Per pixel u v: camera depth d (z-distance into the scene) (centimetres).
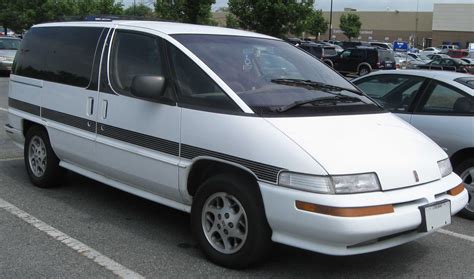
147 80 440
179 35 477
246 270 419
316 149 377
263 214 393
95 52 534
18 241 462
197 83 441
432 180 405
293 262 438
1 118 1121
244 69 460
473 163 573
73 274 402
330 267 433
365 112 459
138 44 498
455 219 578
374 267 437
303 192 366
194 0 2992
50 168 601
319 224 360
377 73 696
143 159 467
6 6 4750
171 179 446
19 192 604
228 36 504
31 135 621
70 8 4431
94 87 522
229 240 419
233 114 410
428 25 8869
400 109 640
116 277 400
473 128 570
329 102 451
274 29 3038
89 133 526
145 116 466
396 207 375
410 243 494
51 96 580
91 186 637
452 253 474
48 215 530
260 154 387
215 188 418
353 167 370
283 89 452
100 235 482
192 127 430
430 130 603
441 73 645
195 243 471
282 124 396
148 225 512
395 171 383
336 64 3231
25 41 652
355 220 355
